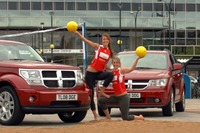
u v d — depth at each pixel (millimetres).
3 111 11164
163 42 68812
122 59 15578
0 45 12539
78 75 11539
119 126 9516
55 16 68625
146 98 13906
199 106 20109
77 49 67375
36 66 11109
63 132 8984
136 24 69688
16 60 12062
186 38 73562
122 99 11016
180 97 16344
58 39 67750
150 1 73688
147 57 15547
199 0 76000
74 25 10547
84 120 12883
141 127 9406
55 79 11141
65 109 11094
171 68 15195
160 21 70438
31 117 13836
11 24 67500
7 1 71000
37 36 66812
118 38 70875
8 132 9133
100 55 10883
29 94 10797
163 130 9125
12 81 10961
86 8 72875
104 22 69312
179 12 74000
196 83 30156
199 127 9578
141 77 13969
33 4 71562
